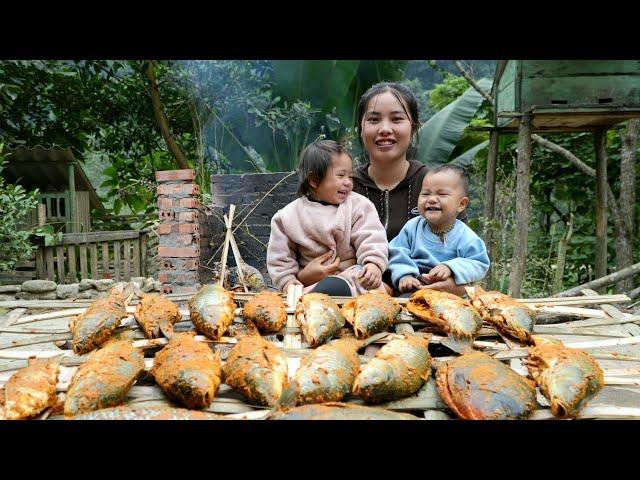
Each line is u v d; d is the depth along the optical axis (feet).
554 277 19.07
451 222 8.54
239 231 17.84
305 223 8.46
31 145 27.99
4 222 18.33
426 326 6.12
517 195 14.61
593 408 4.36
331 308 5.83
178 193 15.48
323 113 23.72
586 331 6.64
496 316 5.83
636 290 14.94
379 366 4.49
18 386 4.42
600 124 16.69
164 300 6.24
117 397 4.40
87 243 21.21
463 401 4.18
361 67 23.73
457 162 22.65
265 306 5.94
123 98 28.78
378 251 8.12
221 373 4.76
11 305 7.16
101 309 5.82
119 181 31.86
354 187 10.22
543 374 4.58
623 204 18.81
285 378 4.66
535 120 15.65
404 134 9.48
